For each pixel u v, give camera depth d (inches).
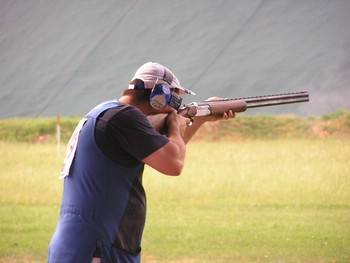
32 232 738.8
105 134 294.5
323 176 785.6
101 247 297.1
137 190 304.5
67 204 302.4
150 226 733.3
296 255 641.0
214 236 689.0
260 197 799.1
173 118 313.1
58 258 297.7
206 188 826.8
